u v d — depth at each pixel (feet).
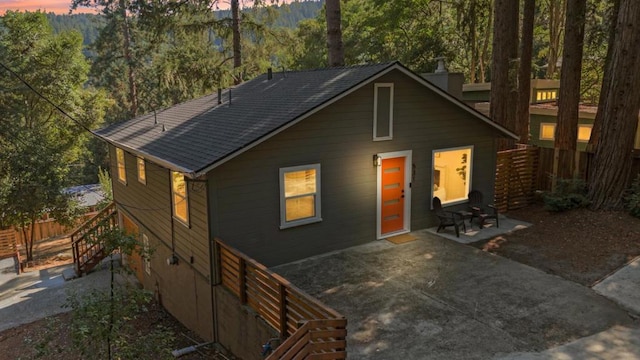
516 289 26.84
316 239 32.91
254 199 29.81
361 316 24.09
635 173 38.09
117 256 54.08
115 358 19.93
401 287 27.48
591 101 93.15
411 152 36.55
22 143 67.15
